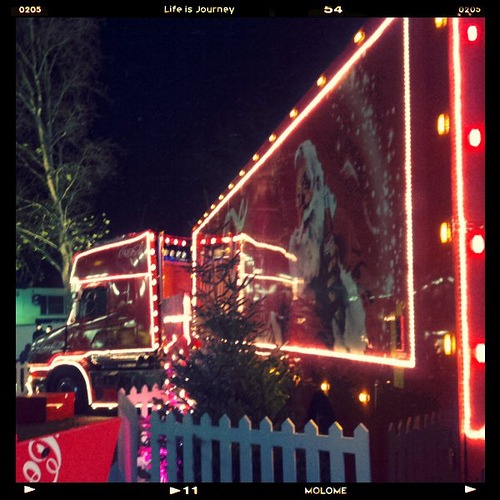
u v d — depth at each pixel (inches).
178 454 229.1
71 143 1059.3
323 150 252.7
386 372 203.2
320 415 263.3
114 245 475.8
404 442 184.2
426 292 182.5
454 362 171.8
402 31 193.9
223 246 374.3
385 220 203.9
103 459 223.6
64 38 1011.3
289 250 287.4
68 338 481.4
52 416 232.8
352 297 228.2
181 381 257.0
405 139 191.0
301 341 275.1
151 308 452.8
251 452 202.2
